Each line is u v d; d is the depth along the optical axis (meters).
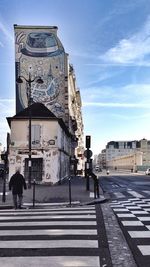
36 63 52.19
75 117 79.19
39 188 29.31
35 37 52.53
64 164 43.22
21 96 51.03
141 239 9.10
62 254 7.48
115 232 9.96
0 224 11.20
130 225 11.13
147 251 7.88
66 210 15.38
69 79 60.47
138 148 172.75
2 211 15.24
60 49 52.72
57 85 52.12
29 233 9.66
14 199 16.45
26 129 35.28
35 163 35.28
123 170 147.75
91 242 8.60
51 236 9.26
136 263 6.95
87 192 25.16
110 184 38.47
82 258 7.18
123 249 8.02
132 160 130.12
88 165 27.39
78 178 54.94
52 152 35.22
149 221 11.94
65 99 53.53
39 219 12.34
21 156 35.06
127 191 27.70
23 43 52.31
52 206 17.27
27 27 52.53
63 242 8.57
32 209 16.11
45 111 36.12
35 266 6.62
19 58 52.09
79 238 9.05
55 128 35.44
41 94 51.72
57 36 52.66
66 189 28.16
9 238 9.01
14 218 12.62
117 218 12.65
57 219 12.33
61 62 52.47
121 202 19.23
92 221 11.86
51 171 35.03
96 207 16.69
